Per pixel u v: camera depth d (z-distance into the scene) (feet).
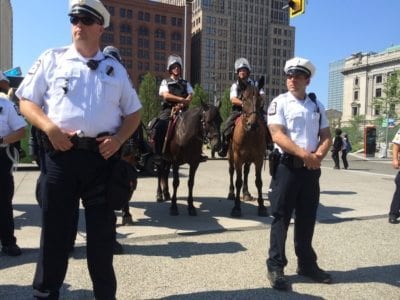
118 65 11.30
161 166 29.73
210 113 24.21
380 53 337.52
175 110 26.50
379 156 110.52
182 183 41.04
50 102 10.59
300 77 14.83
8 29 333.01
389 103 176.55
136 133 21.54
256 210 27.61
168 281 15.08
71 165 10.53
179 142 24.89
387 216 26.40
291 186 14.71
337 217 25.76
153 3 377.09
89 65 10.62
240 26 420.36
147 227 22.56
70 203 10.86
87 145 10.53
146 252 18.43
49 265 11.07
